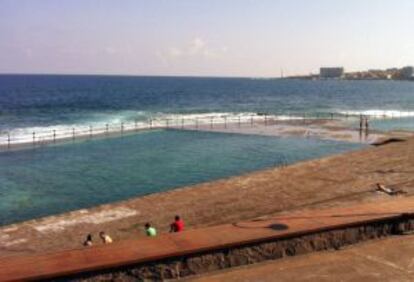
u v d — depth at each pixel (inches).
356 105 4495.6
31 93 5723.4
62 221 703.1
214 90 7623.0
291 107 4133.9
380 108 4067.4
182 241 187.5
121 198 952.9
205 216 669.9
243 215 647.8
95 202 926.4
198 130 2124.8
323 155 1443.2
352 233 214.8
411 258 199.5
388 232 225.5
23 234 650.2
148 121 2454.5
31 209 881.5
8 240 627.2
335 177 832.9
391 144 1300.4
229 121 2507.4
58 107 3816.4
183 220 661.9
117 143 1736.0
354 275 182.4
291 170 953.5
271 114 3063.5
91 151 1552.7
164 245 183.3
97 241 613.6
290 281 176.1
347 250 207.2
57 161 1375.5
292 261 194.5
